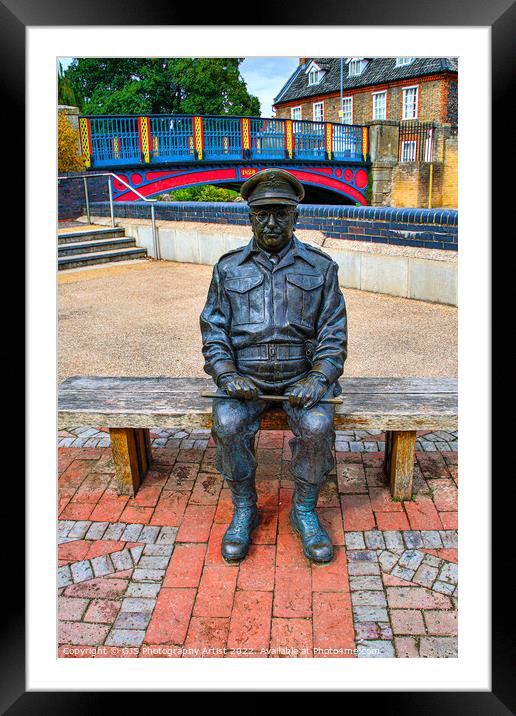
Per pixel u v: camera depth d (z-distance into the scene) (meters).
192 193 32.56
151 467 3.86
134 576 2.88
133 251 11.74
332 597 2.72
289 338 2.89
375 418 3.14
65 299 8.71
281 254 2.91
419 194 26.25
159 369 5.77
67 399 3.44
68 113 14.99
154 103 33.34
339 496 3.49
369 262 8.55
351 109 38.06
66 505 3.46
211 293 3.05
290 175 2.71
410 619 2.59
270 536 3.14
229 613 2.65
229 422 2.80
